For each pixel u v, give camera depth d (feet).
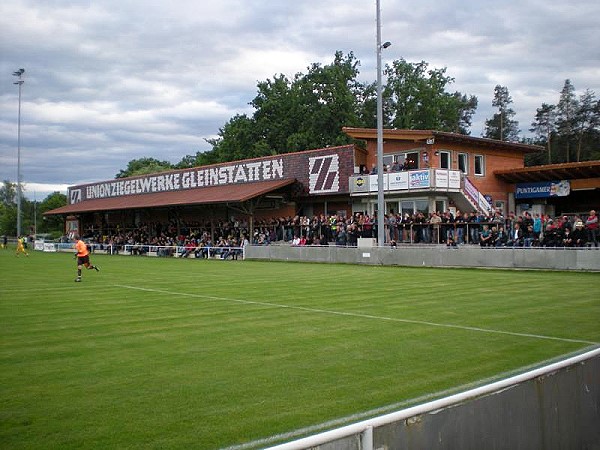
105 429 17.87
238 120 220.23
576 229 77.61
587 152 249.34
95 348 29.86
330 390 21.75
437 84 212.43
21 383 23.22
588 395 15.84
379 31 93.20
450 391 21.44
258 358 27.17
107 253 170.71
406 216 102.47
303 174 134.31
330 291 54.80
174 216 176.55
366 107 214.48
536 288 54.29
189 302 48.42
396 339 31.32
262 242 124.88
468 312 40.40
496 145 124.36
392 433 10.66
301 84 205.16
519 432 13.38
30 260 127.13
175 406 20.06
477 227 93.50
